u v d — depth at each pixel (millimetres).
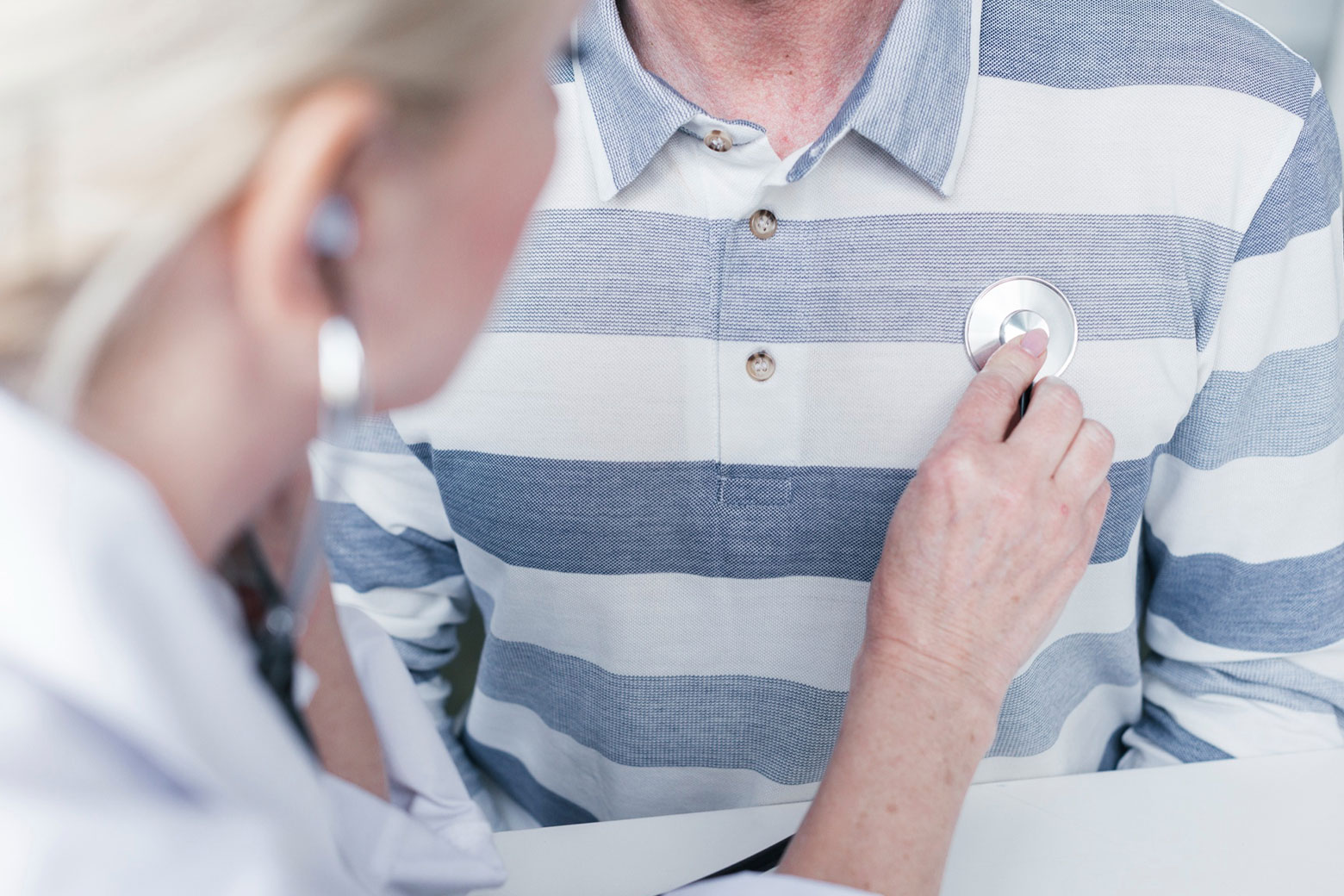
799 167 650
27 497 250
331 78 263
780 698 780
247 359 308
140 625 264
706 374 708
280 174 261
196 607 281
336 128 260
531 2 298
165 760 268
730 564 745
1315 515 747
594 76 678
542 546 774
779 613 755
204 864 261
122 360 292
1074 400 606
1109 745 878
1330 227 703
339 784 511
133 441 305
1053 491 574
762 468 717
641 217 691
